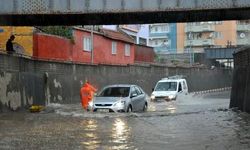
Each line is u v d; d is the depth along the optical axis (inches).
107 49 2069.4
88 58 1866.4
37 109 983.0
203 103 1285.7
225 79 3078.2
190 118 797.2
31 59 1142.3
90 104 917.8
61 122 731.4
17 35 1430.9
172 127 656.4
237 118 786.2
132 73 1893.5
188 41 4114.2
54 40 1565.0
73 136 561.0
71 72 1406.3
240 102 970.1
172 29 4212.6
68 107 1112.8
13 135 574.9
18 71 1042.7
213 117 813.9
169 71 2253.9
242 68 966.4
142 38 3366.1
